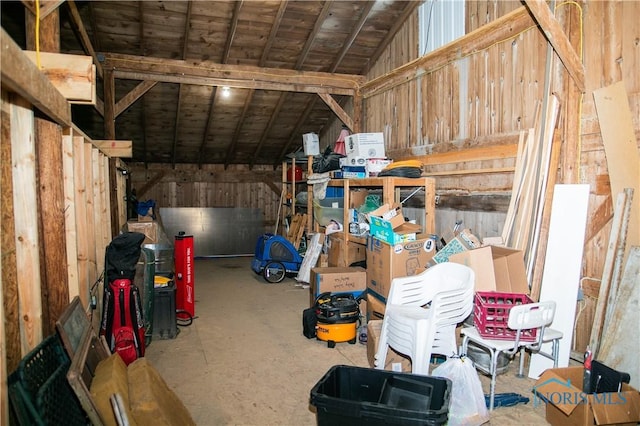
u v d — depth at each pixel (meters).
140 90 5.63
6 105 1.57
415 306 2.92
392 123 5.75
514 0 3.74
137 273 3.42
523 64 3.68
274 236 6.01
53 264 2.19
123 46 5.38
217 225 8.53
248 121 7.38
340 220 5.59
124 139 7.51
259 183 8.98
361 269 4.20
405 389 2.05
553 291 2.97
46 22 2.61
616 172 2.80
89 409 1.67
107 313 2.90
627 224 2.71
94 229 3.14
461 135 4.44
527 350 3.15
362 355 3.26
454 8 4.51
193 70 5.75
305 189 7.79
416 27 5.17
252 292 5.32
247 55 5.81
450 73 4.60
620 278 2.71
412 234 3.58
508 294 2.66
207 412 2.41
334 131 7.52
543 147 3.23
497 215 3.95
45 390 1.57
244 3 4.80
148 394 1.93
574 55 3.02
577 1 3.06
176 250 4.09
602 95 2.89
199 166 8.62
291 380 2.82
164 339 3.59
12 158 1.71
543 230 3.18
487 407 2.46
